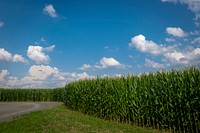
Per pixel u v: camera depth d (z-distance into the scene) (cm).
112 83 2583
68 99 3988
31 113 2689
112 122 2270
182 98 1803
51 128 1825
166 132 1841
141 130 1827
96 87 2873
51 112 2798
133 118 2205
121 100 2331
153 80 2117
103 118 2641
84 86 3195
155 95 2022
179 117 1844
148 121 2141
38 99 6925
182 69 1905
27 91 6869
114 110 2436
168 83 1941
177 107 1842
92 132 1711
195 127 1773
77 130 1775
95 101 2800
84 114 2980
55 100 6888
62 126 1905
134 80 2331
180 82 1861
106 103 2572
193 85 1772
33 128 1822
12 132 1664
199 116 1717
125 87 2364
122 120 2388
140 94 2172
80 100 3275
